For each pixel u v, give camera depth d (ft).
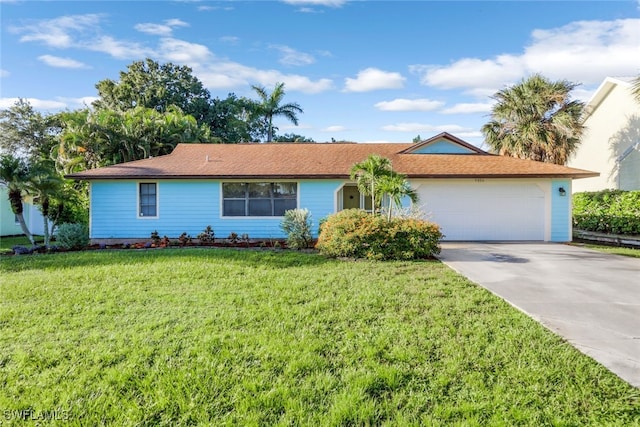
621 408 9.14
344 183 43.96
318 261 29.53
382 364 11.54
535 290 20.52
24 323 15.24
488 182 44.27
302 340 13.28
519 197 44.29
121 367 11.35
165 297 18.72
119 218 43.34
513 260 30.53
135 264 27.35
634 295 19.45
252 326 14.78
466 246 39.40
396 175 34.35
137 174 41.93
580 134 60.13
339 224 32.07
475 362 11.61
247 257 30.73
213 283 21.72
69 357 12.14
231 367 11.40
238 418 8.95
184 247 38.81
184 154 50.80
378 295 19.04
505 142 61.87
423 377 10.76
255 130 105.91
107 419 9.02
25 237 56.95
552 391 9.99
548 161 60.90
